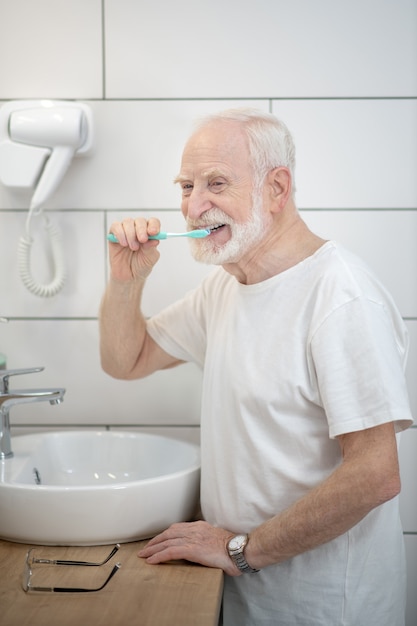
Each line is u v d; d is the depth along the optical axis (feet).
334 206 6.12
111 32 6.04
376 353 4.27
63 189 6.17
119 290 5.40
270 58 6.03
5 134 5.90
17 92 6.10
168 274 6.23
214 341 5.03
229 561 4.56
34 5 6.03
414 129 6.05
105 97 6.09
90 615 3.95
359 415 4.28
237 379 4.75
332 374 4.33
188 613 3.98
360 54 6.01
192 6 6.01
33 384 6.32
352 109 6.05
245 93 6.06
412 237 6.12
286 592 4.75
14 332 6.30
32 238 6.15
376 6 5.98
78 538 4.75
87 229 6.20
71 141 5.80
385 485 4.21
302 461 4.61
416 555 6.26
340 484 4.27
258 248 4.79
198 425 6.32
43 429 6.32
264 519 4.70
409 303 6.16
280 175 4.71
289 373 4.55
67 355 6.31
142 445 5.90
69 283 6.24
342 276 4.49
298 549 4.42
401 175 6.08
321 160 6.09
